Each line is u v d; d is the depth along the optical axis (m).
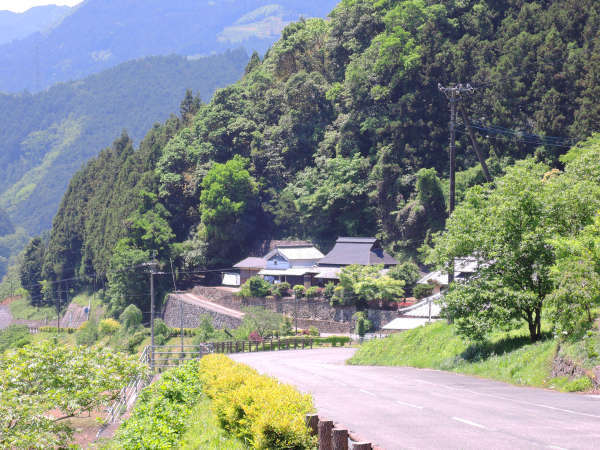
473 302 27.38
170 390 23.69
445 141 88.50
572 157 54.84
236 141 117.44
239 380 16.80
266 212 111.31
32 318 150.50
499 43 88.06
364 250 85.31
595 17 79.62
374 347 40.25
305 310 80.56
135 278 103.38
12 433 16.25
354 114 102.25
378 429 12.97
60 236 160.88
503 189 28.44
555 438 11.50
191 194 116.88
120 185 143.75
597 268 21.25
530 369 22.97
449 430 12.68
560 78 77.38
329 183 98.94
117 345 86.56
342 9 119.62
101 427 24.39
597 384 18.56
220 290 95.81
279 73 130.88
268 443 11.35
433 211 83.31
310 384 23.00
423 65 92.62
